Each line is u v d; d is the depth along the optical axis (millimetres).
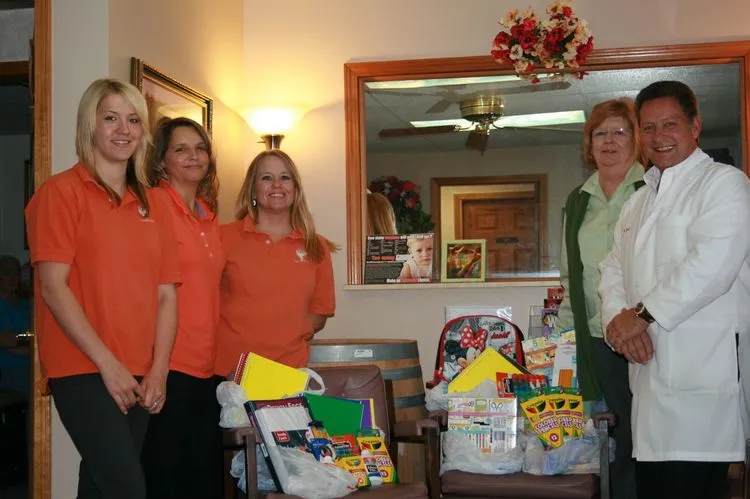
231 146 4488
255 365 2992
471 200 4449
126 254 2389
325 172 4531
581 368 3199
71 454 3252
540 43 4141
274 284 3152
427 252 4348
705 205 2422
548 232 4383
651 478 2549
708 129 4270
